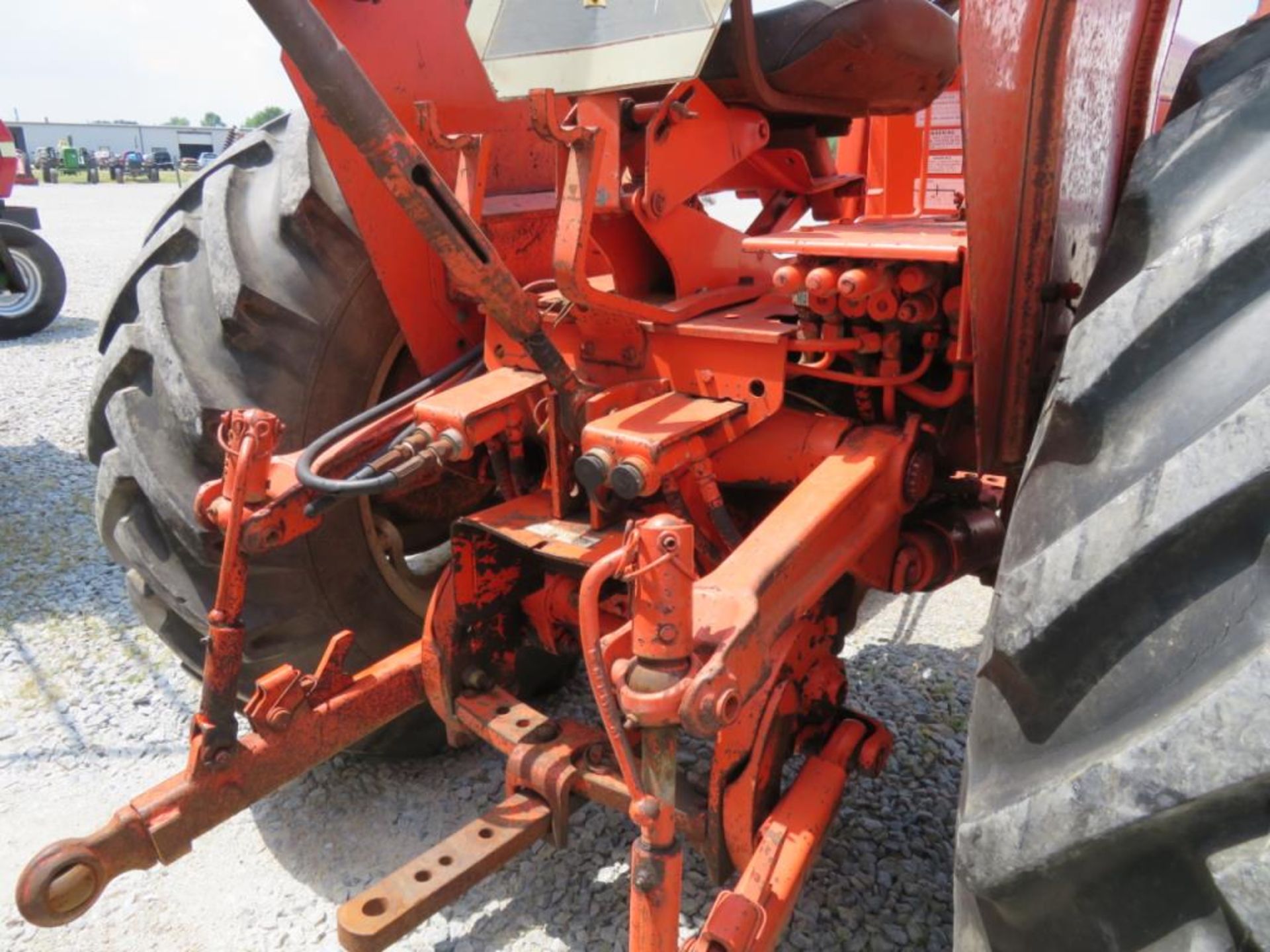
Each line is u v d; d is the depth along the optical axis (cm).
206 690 182
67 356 748
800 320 184
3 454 523
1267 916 82
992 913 109
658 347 195
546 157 247
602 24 180
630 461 168
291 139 232
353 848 233
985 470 177
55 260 806
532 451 229
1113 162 191
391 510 267
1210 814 87
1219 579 95
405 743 253
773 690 171
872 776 189
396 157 149
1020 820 100
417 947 203
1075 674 103
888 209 405
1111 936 97
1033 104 144
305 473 180
